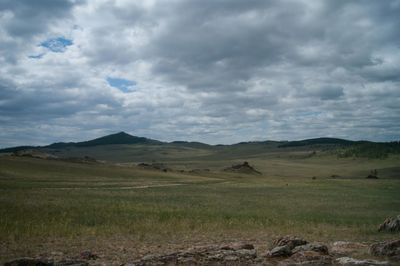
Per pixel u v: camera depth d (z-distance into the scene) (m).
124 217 30.22
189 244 20.00
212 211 37.97
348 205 51.69
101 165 129.12
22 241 19.75
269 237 22.95
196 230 24.98
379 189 89.88
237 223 28.70
